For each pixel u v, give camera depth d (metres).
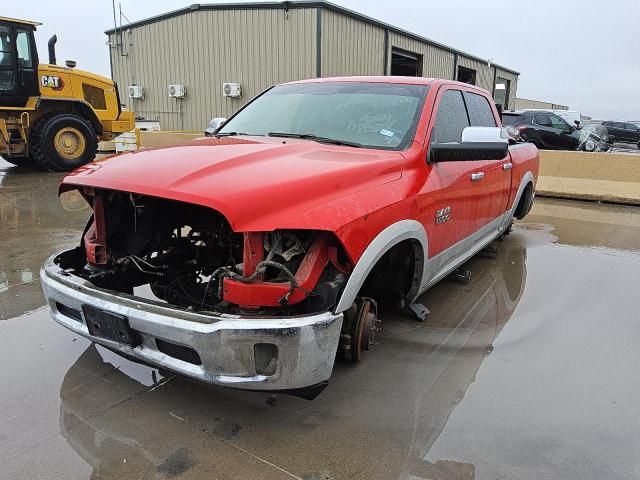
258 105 4.17
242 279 2.34
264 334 2.23
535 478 2.27
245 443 2.45
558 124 16.20
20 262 4.92
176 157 2.76
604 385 3.03
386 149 3.23
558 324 3.85
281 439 2.48
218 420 2.61
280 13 16.95
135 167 2.68
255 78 17.91
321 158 2.88
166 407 2.71
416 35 21.88
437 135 3.52
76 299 2.62
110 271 2.99
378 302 3.45
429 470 2.30
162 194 2.38
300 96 3.99
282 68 17.39
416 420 2.64
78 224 6.53
